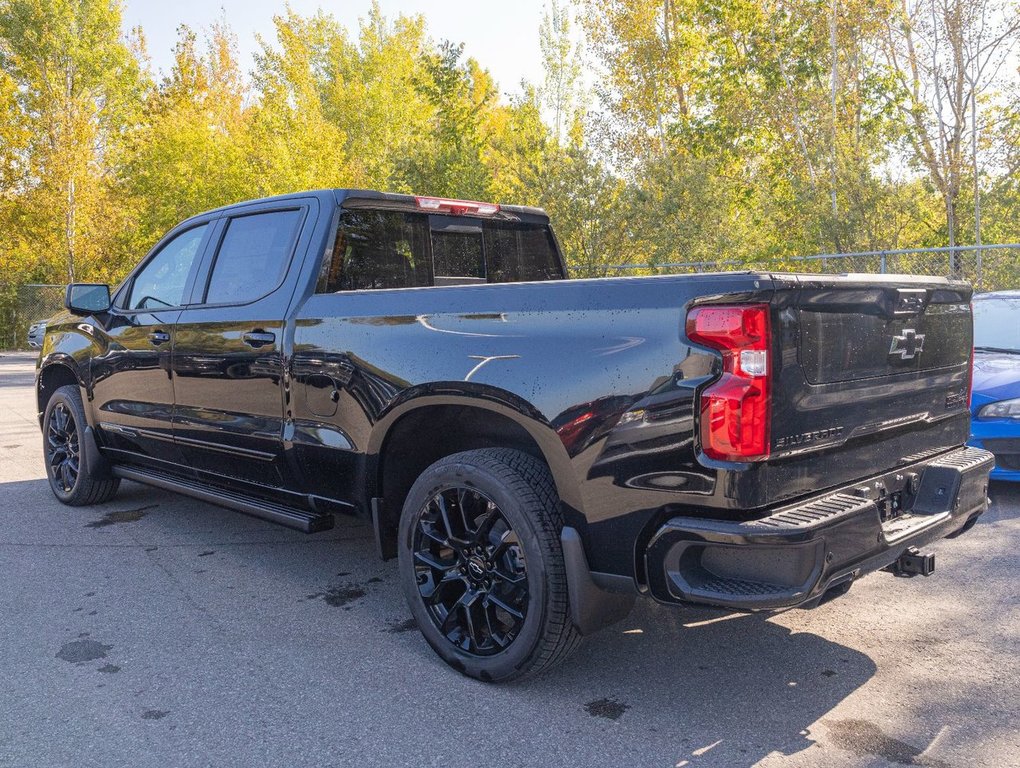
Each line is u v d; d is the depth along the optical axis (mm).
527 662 3018
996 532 5004
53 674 3258
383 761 2633
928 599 3975
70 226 28578
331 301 3730
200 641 3582
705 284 2543
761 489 2496
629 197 15195
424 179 18797
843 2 17484
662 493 2609
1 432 9609
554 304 2906
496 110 34125
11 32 28391
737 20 18625
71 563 4660
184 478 4930
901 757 2621
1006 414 5465
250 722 2883
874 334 2883
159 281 4938
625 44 22938
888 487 3035
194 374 4453
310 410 3775
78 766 2604
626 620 3797
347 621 3812
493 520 3119
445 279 4480
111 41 33344
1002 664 3271
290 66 29000
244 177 27438
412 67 45750
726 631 3654
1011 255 12945
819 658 3359
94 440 5566
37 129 28453
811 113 18281
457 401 3135
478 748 2709
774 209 16969
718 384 2490
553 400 2838
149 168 30094
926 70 16469
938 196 17047
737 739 2746
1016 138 15656
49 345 5906
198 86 35031
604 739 2758
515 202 16344
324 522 4031
